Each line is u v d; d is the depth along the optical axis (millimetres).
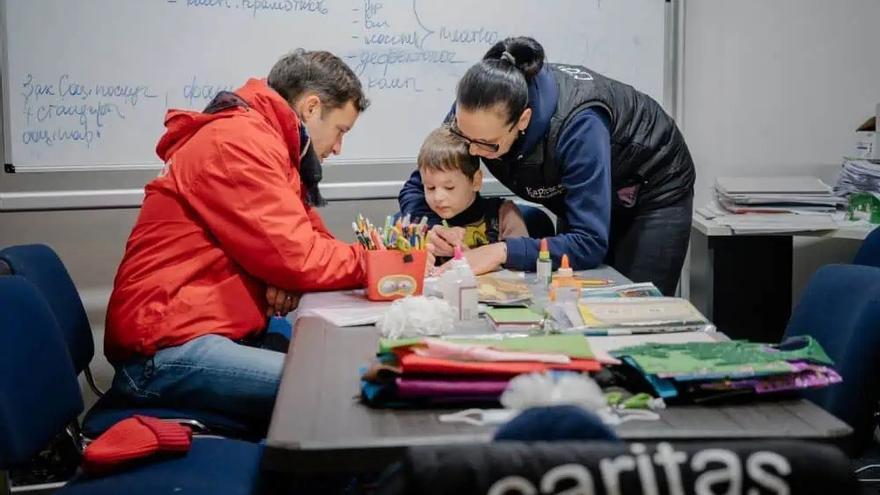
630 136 2414
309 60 2164
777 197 2773
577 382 986
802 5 3131
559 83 2291
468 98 2111
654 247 2549
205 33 2848
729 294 2898
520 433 793
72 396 1694
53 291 2041
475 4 2963
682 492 713
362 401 1200
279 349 2139
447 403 1170
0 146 2785
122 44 2811
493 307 1734
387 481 734
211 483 1509
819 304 1681
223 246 1968
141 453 1562
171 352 1907
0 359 1483
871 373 1490
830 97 3180
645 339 1463
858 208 2748
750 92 3158
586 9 3008
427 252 1974
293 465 1037
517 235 2424
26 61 2770
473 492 704
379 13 2922
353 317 1714
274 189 1924
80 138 2820
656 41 3051
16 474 2564
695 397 1159
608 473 714
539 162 2266
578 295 1779
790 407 1152
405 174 2998
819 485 726
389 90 2955
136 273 1965
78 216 2908
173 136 2062
